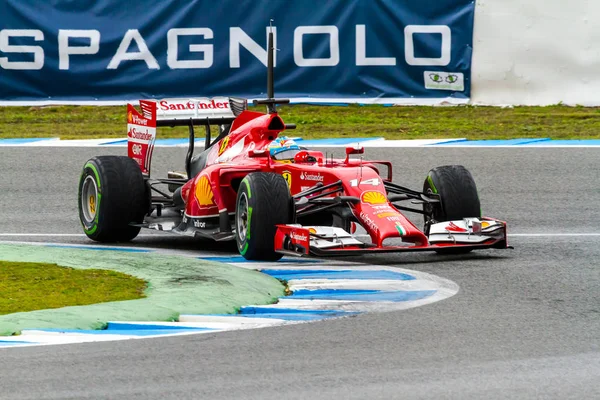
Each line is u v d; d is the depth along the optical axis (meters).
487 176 48.34
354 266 31.25
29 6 62.97
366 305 25.67
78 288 27.28
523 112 62.88
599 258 32.56
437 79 63.69
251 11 62.69
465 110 63.44
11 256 31.92
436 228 32.50
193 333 22.64
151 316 24.09
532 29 63.06
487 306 25.59
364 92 63.84
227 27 62.81
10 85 63.84
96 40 63.12
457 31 63.09
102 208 35.78
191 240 37.62
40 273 29.19
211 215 35.06
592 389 18.39
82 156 52.50
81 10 63.06
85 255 32.03
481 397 17.92
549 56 63.16
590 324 23.64
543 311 25.05
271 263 31.89
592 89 63.34
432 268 30.88
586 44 62.94
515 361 20.31
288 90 63.78
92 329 23.11
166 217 37.81
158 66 63.19
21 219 40.66
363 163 34.78
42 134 58.50
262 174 32.03
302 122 61.34
